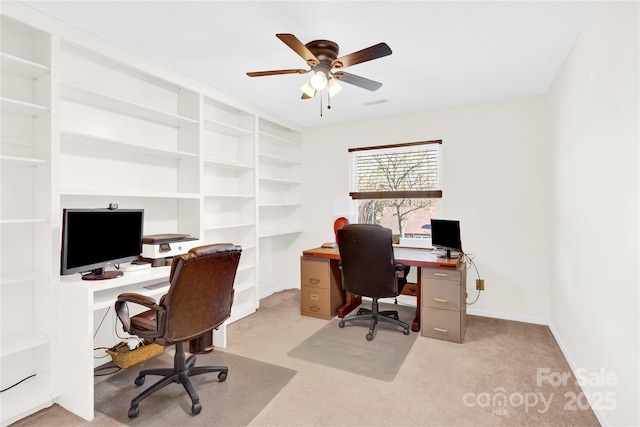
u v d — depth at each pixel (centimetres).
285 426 179
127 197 273
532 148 337
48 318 199
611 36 167
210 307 201
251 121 381
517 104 344
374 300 321
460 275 285
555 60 257
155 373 217
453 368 242
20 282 199
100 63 251
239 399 204
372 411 191
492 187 355
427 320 299
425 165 393
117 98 236
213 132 360
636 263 142
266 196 444
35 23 194
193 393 193
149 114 273
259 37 224
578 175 225
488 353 266
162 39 228
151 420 184
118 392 213
